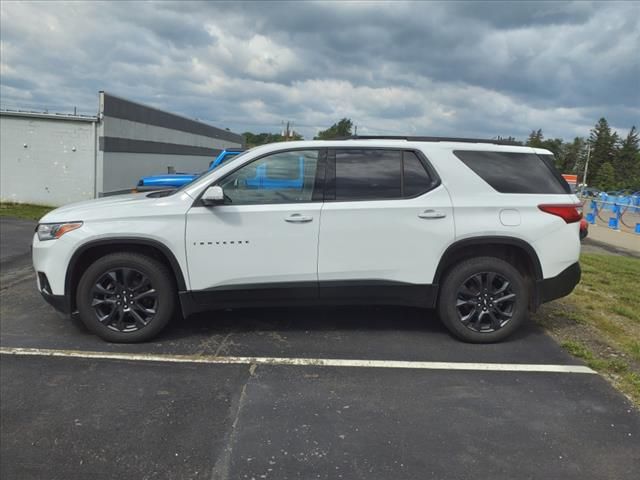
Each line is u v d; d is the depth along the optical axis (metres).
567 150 122.69
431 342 4.71
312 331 4.94
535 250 4.59
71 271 4.42
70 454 2.95
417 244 4.51
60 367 4.07
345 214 4.45
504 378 3.97
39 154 17.58
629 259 11.54
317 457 2.93
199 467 2.84
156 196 4.77
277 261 4.46
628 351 4.53
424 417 3.38
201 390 3.71
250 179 4.49
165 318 4.54
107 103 17.88
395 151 4.61
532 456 2.97
